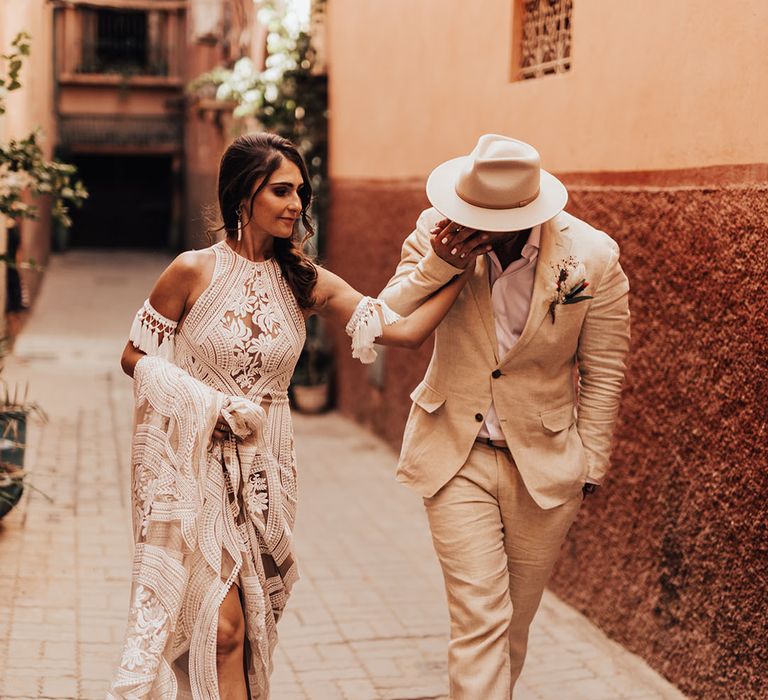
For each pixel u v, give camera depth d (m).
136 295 17.56
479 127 6.34
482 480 3.29
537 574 3.39
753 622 3.79
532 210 3.06
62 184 6.21
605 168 4.81
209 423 2.98
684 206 4.20
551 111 5.36
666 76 4.32
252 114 10.50
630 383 4.61
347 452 8.36
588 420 3.37
